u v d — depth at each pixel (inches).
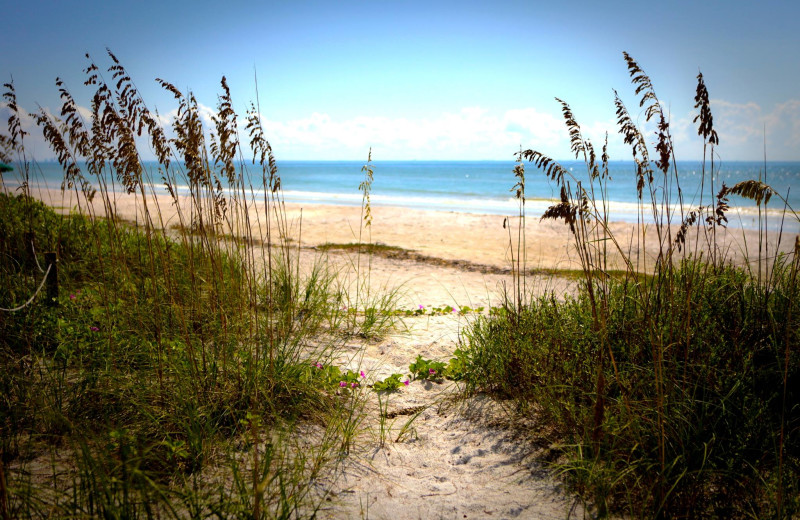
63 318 163.6
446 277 345.4
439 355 186.5
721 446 100.6
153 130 143.8
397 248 458.9
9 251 221.3
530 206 1151.6
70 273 223.0
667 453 101.6
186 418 113.7
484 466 112.4
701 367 116.6
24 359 139.2
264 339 150.5
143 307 168.1
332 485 102.7
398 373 166.2
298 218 703.7
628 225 608.4
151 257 139.6
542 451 116.8
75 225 265.7
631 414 107.2
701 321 132.2
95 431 110.4
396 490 102.8
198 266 208.1
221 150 147.9
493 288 308.0
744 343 127.0
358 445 119.1
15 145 177.8
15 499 85.2
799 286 137.8
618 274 168.6
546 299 180.2
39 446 106.6
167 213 562.9
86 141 143.6
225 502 86.7
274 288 223.3
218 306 162.1
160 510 86.7
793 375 116.4
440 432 128.9
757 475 96.0
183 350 143.6
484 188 1839.3
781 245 453.4
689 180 2250.2
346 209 876.0
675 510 92.3
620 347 133.1
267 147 157.8
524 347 144.8
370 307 233.8
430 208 1076.5
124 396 121.7
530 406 135.1
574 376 127.9
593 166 113.1
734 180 2202.3
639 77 110.7
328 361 169.2
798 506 88.4
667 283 136.4
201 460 103.6
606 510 93.5
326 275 250.2
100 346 142.9
